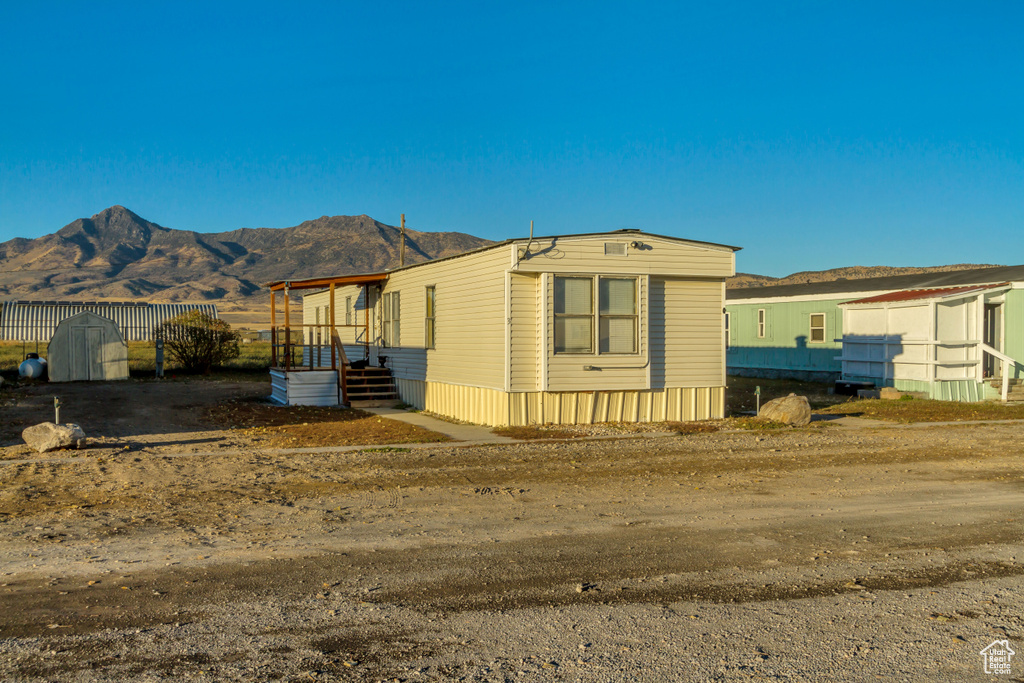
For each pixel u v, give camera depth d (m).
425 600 5.73
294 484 9.98
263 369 33.81
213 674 4.50
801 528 7.75
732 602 5.68
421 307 19.66
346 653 4.79
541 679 4.45
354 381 21.30
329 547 7.08
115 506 8.72
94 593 5.85
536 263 15.42
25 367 27.38
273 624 5.25
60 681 4.39
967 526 7.84
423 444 13.62
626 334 16.22
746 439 14.11
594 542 7.25
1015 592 5.89
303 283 21.47
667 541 7.28
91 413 17.70
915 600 5.71
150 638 5.01
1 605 5.59
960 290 22.36
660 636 5.05
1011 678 4.44
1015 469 11.05
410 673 4.52
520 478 10.39
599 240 15.84
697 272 16.64
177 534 7.53
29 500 9.02
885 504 8.82
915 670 4.55
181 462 11.67
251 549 7.02
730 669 4.57
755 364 31.27
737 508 8.62
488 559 6.72
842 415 18.27
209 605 5.61
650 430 15.26
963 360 21.64
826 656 4.75
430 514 8.34
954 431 15.27
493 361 16.12
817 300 28.22
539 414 15.79
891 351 22.91
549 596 5.81
